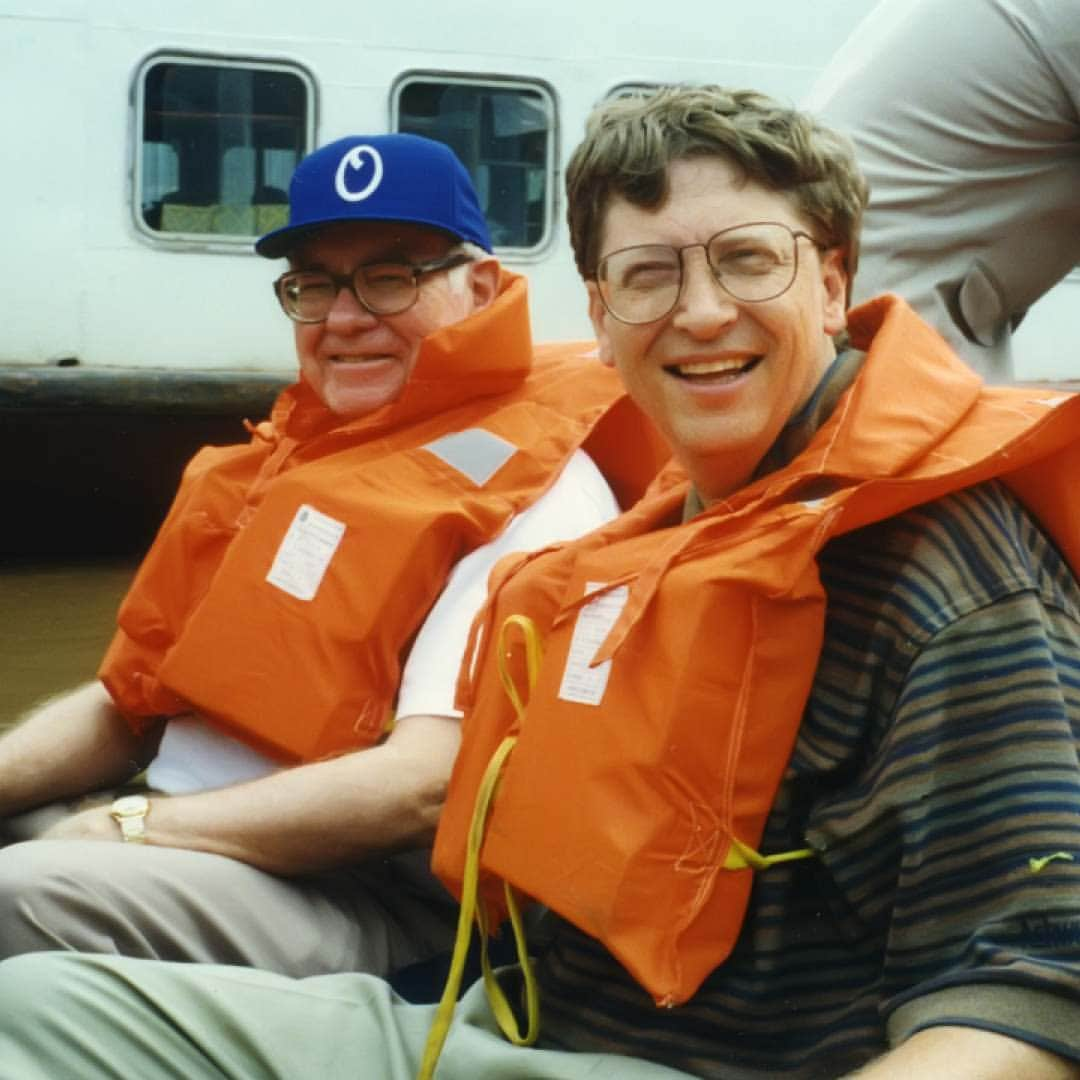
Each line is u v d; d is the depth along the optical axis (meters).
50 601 6.55
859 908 1.72
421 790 2.55
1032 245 4.11
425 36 7.53
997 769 1.61
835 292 1.95
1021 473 1.79
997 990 1.55
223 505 3.03
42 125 7.29
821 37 7.93
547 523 2.77
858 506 1.70
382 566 2.70
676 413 1.89
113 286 7.40
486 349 2.84
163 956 2.46
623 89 7.73
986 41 3.96
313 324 2.94
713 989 1.80
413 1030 2.02
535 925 2.23
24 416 7.30
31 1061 1.94
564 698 1.87
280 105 7.48
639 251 1.85
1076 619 1.72
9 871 2.43
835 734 1.72
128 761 3.15
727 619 1.75
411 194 2.89
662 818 1.76
